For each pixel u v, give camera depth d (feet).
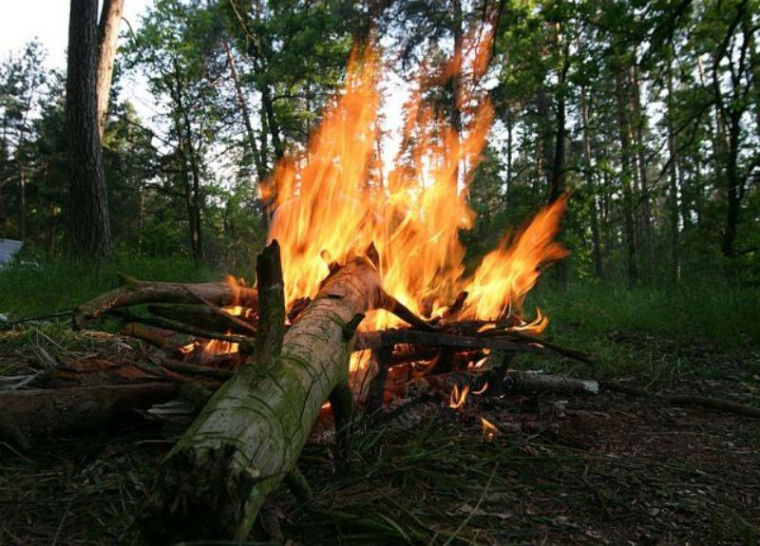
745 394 13.04
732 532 6.45
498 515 6.64
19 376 9.34
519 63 48.16
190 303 8.68
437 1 25.76
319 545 5.73
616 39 29.25
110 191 119.24
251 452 4.47
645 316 22.97
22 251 27.63
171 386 8.39
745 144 35.86
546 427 10.06
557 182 52.85
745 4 30.76
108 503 6.44
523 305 25.88
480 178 76.95
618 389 13.15
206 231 119.96
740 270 27.17
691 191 41.55
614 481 7.80
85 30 29.96
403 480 7.39
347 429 7.50
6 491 6.68
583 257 61.52
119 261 28.30
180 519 3.99
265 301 5.69
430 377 10.56
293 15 58.44
